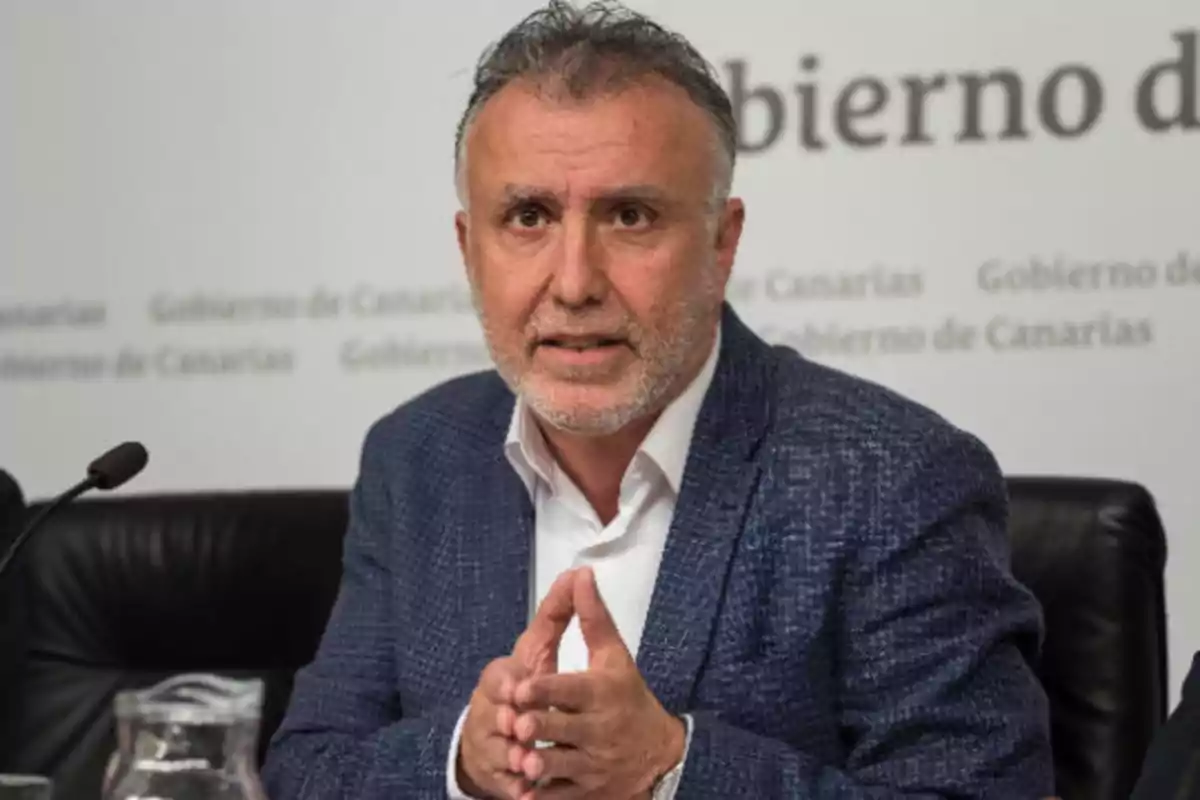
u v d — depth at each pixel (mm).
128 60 4871
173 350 4852
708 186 2637
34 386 4922
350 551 3049
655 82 2598
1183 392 4305
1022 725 2539
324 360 4773
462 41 4695
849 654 2611
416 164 4723
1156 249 4312
